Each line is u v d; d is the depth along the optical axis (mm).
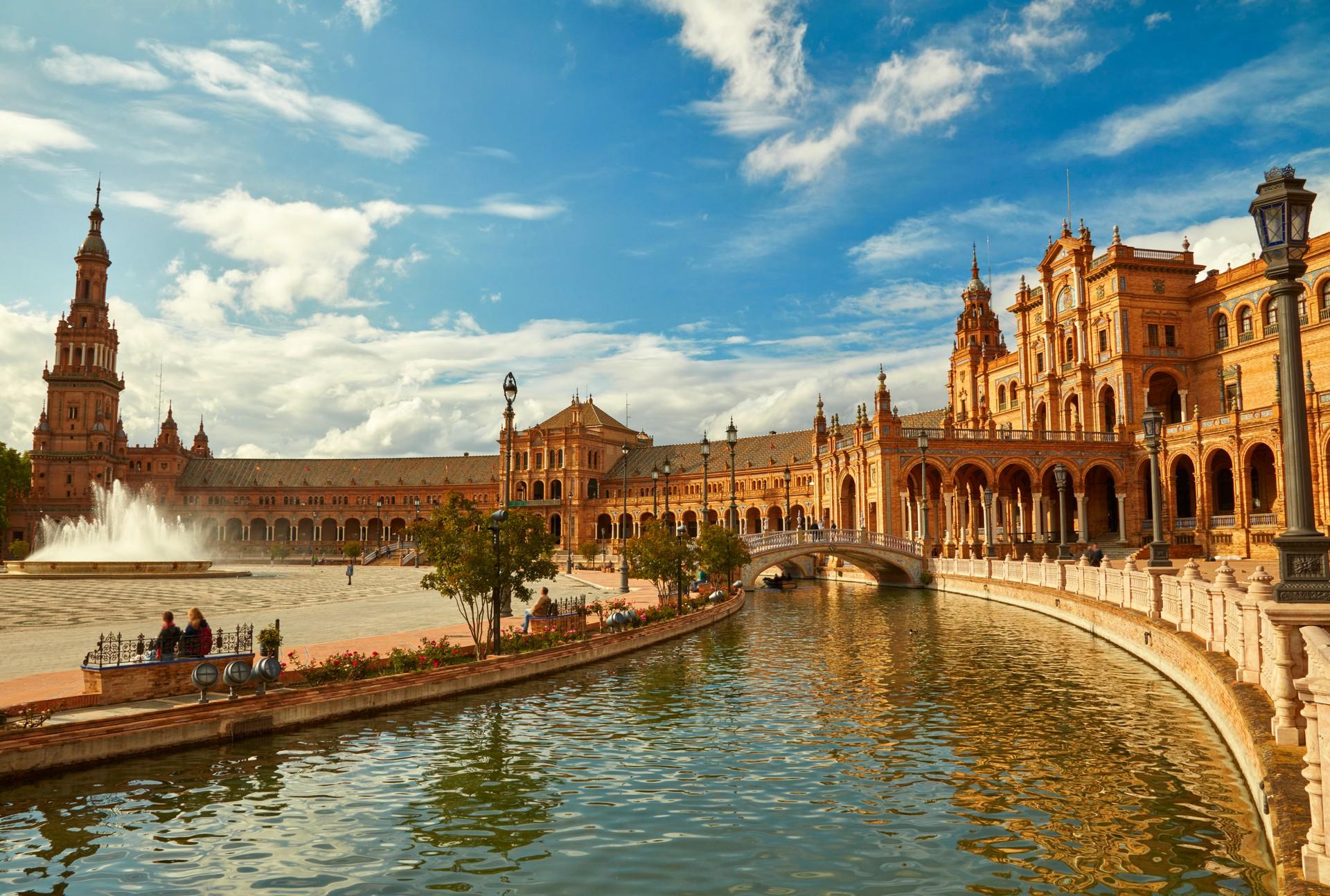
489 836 13203
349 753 17750
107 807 14211
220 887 11344
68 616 37906
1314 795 8227
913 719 21047
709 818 14008
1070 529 80812
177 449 165000
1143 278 80562
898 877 11680
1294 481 12672
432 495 162875
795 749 18328
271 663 19484
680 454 156500
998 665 28766
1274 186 12961
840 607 52125
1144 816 13750
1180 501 77375
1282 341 12906
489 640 28484
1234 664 18672
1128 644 30375
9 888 11211
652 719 21062
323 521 164625
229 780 15734
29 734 15492
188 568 83438
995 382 103312
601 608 37438
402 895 11180
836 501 90312
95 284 157875
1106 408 84125
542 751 18109
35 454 149375
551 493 156250
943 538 76562
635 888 11406
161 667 18953
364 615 39594
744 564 51938
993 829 13398
